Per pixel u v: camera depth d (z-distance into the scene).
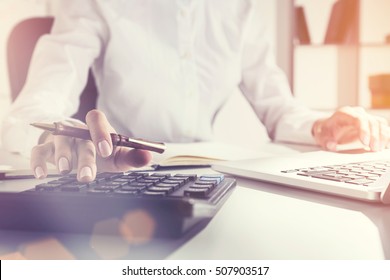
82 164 0.43
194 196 0.37
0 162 0.72
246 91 1.41
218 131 2.89
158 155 0.76
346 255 0.29
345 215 0.39
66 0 1.26
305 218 0.38
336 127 0.87
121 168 0.55
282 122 1.13
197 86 1.33
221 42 1.35
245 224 0.36
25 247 0.31
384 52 2.88
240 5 1.41
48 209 0.34
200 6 1.34
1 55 2.69
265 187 0.52
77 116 1.36
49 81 1.03
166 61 1.30
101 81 1.34
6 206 0.34
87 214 0.33
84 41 1.22
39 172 0.46
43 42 1.16
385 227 0.35
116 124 1.32
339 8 2.67
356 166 0.57
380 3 2.90
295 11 2.71
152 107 1.31
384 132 0.77
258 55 1.40
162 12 1.30
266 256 0.29
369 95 2.87
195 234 0.34
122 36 1.27
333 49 2.86
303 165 0.59
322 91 2.88
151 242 0.32
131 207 0.32
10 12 2.70
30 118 0.78
